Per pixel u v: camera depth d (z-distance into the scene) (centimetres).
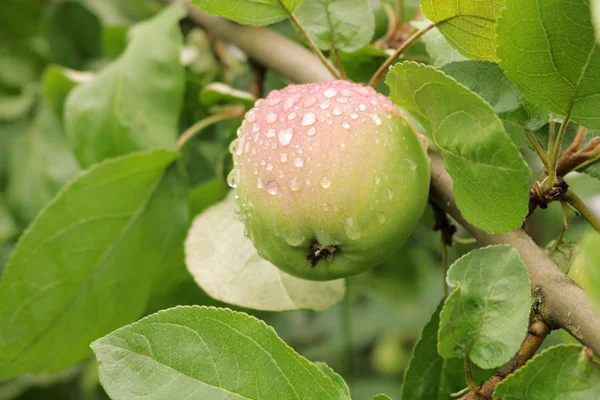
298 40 71
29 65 95
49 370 66
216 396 51
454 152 52
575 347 51
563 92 52
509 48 51
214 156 80
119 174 64
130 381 51
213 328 52
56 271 64
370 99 55
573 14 50
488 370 57
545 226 86
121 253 65
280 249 55
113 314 66
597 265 49
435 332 58
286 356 51
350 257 55
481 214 53
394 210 54
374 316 112
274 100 56
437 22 55
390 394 106
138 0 93
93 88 68
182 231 66
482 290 52
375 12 69
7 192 83
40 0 93
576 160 55
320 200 54
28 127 89
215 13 57
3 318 63
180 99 67
